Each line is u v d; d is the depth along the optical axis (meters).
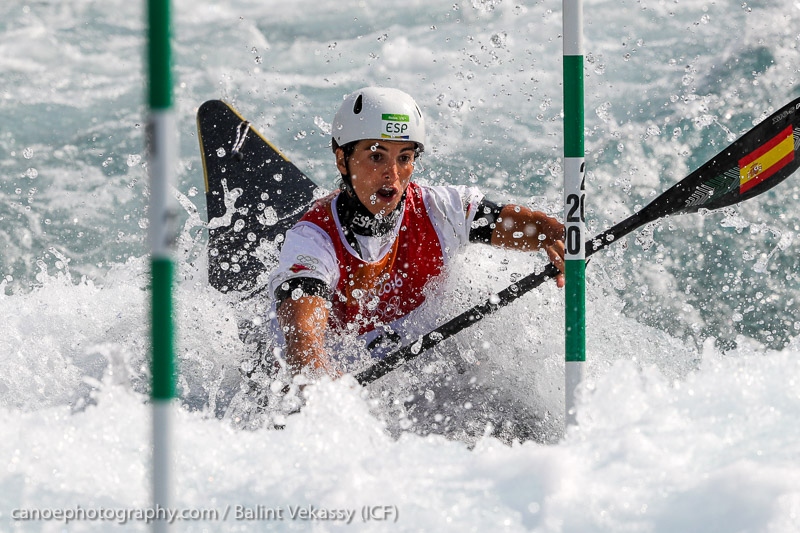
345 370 12.38
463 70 26.27
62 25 32.78
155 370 5.52
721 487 6.29
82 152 23.23
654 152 19.19
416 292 12.80
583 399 8.02
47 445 7.54
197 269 14.77
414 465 7.14
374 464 7.18
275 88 26.50
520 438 11.41
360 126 11.77
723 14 25.94
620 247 14.76
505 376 12.50
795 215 17.33
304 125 23.67
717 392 7.88
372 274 12.37
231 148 17.09
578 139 9.00
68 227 19.89
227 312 13.93
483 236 13.05
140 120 25.03
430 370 12.55
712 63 22.31
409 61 27.67
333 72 27.67
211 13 34.59
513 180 19.50
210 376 13.02
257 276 14.37
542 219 12.88
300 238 12.05
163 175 5.32
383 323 12.70
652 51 24.44
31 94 26.92
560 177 19.55
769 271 16.19
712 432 7.18
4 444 7.57
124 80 28.16
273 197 16.27
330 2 34.84
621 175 18.50
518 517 6.29
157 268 5.44
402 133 11.76
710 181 11.64
